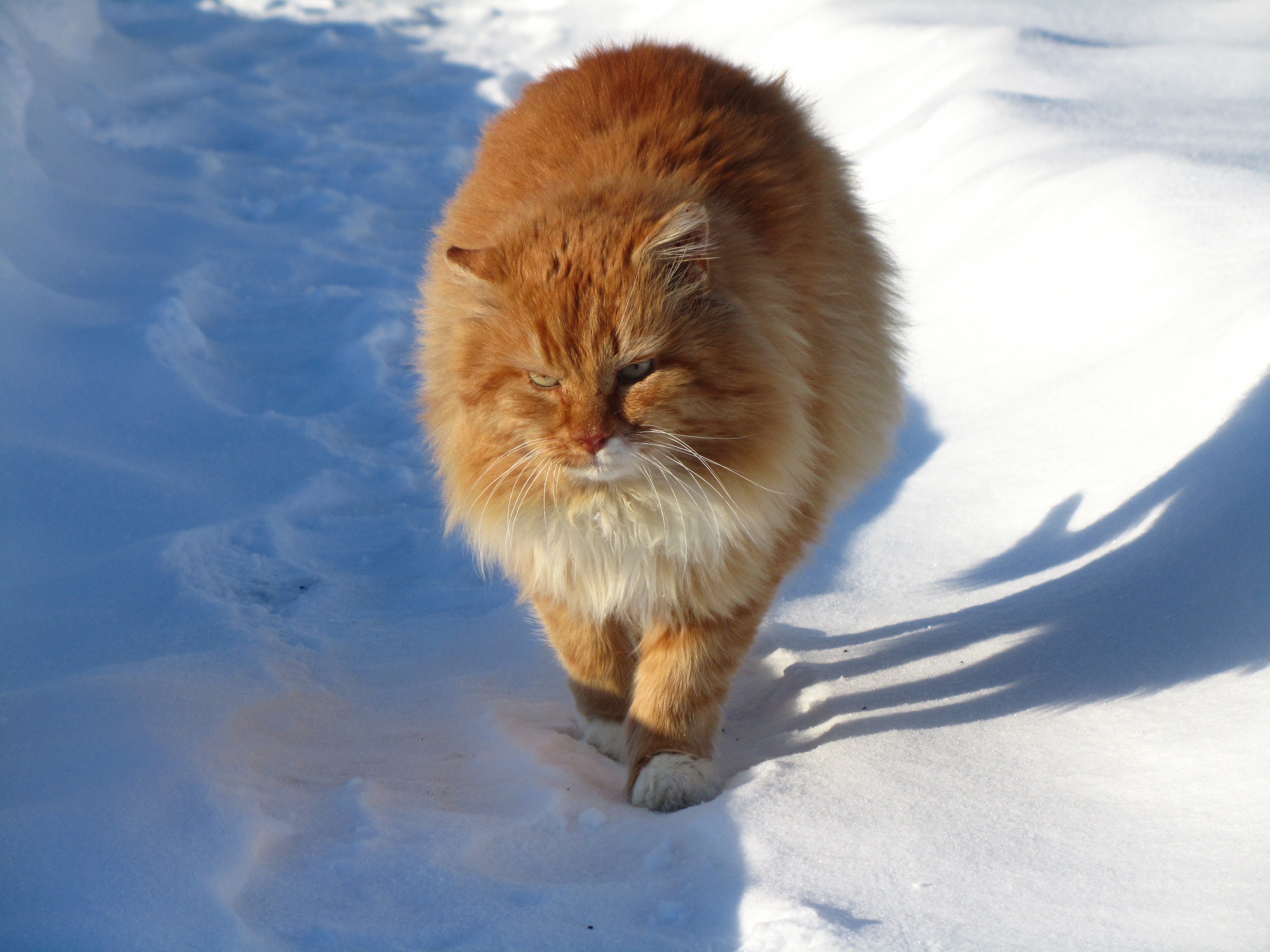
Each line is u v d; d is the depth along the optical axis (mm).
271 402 5418
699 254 2475
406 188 8500
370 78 11312
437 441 2963
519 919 1986
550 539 2760
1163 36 7773
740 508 2656
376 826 2287
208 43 11820
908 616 3562
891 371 3572
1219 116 5820
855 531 4184
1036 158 5773
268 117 9727
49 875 2016
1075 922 1844
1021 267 5102
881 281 3600
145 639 3418
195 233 6973
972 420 4508
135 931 1872
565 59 11570
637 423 2520
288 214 7801
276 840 2252
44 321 5391
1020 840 2123
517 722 3031
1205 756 2262
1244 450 3143
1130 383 4000
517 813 2506
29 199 6660
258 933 1922
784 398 2662
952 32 7953
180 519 4258
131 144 8461
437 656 3545
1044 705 2701
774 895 2000
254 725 2877
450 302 2758
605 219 2516
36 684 3184
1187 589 2881
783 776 2482
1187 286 4223
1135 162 5113
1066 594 3230
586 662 3088
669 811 2623
